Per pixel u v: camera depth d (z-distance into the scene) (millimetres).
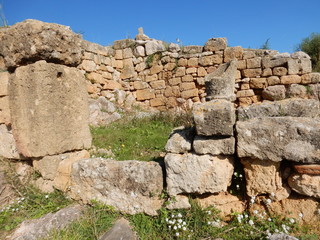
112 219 2645
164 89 10430
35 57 2877
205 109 2371
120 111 9242
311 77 8414
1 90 3359
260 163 2322
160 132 6457
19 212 2895
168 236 2371
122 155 4496
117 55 10891
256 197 2441
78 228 2475
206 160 2389
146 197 2607
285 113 2475
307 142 2090
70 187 2988
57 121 3078
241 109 2666
